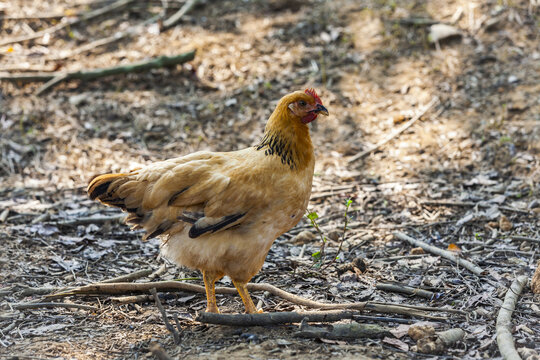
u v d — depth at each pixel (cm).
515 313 680
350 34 1512
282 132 648
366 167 1164
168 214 649
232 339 629
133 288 738
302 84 1385
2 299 728
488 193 1042
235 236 638
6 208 1010
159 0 1680
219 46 1505
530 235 893
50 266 829
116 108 1335
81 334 651
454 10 1541
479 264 819
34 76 1391
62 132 1260
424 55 1433
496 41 1431
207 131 1283
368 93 1351
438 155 1173
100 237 930
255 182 632
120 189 664
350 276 791
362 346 615
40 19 1616
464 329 651
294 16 1591
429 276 789
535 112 1220
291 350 601
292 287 776
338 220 993
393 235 927
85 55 1491
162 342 630
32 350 610
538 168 1086
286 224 661
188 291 757
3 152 1195
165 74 1446
